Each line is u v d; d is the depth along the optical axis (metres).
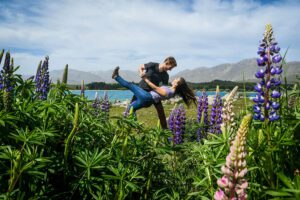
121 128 4.26
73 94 4.59
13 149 3.49
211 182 3.51
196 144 4.52
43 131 3.57
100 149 4.08
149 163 4.15
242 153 1.95
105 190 3.54
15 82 4.46
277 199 2.44
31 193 3.29
